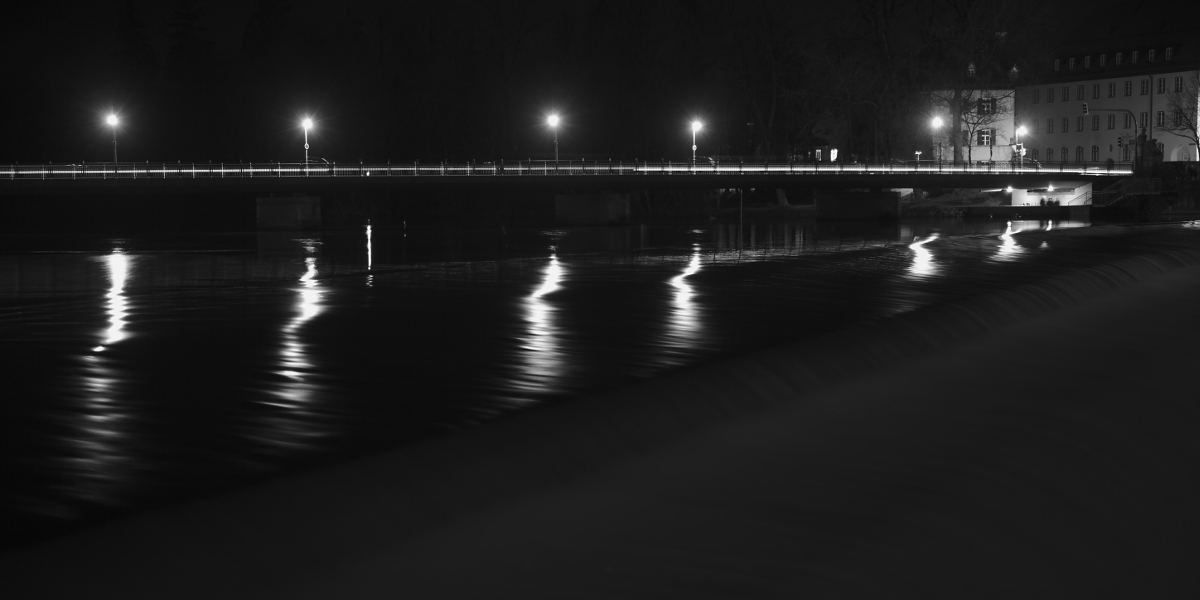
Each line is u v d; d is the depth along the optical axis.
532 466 11.34
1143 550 11.03
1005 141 120.94
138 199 103.62
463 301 25.39
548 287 28.78
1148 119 117.00
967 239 51.91
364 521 9.52
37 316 22.44
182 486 10.01
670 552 9.42
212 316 22.48
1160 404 16.80
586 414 13.17
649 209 109.81
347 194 109.12
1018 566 10.21
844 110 96.06
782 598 8.73
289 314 22.78
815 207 94.19
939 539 10.33
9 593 7.82
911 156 102.56
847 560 9.58
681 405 14.15
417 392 14.23
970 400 15.95
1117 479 13.03
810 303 24.80
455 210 107.94
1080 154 123.75
